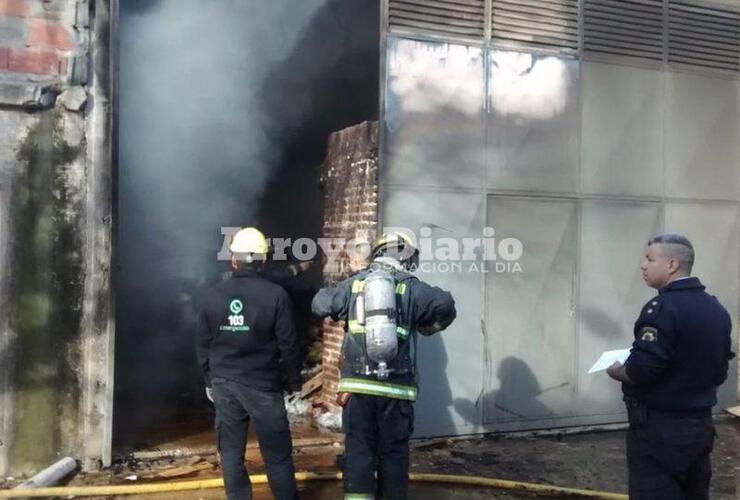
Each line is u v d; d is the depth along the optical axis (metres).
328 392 6.43
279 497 4.25
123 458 5.25
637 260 6.68
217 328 4.26
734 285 7.06
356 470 4.01
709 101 6.95
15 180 4.75
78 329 4.91
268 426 4.22
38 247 4.81
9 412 4.77
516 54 6.22
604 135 6.55
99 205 4.88
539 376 6.34
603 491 4.92
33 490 4.38
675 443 3.24
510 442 6.06
